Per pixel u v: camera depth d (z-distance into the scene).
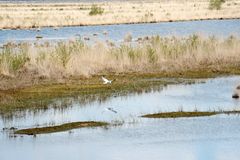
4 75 31.42
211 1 94.94
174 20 80.38
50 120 23.78
